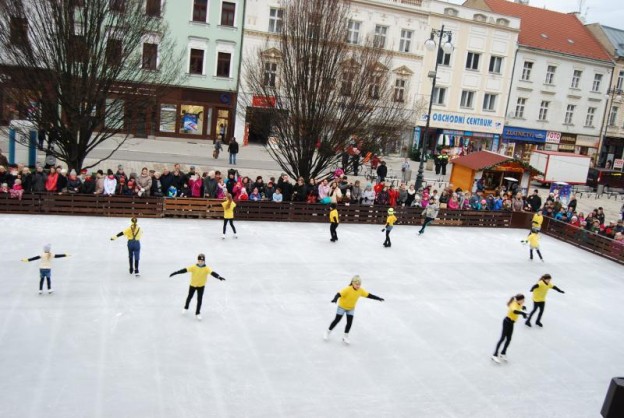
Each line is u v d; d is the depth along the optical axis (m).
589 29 51.31
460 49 42.88
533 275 19.34
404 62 41.50
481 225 25.73
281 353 11.65
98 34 19.98
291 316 13.55
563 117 48.75
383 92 24.61
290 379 10.66
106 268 15.27
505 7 48.56
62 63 19.91
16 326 11.57
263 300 14.32
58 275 14.43
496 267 19.77
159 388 9.86
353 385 10.72
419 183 26.72
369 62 23.45
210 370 10.66
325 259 18.23
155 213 20.69
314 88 22.92
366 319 13.91
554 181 39.53
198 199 21.08
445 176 37.47
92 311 12.61
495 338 13.67
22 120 21.77
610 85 49.81
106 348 11.06
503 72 45.00
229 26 36.50
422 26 41.22
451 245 21.97
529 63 46.12
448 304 15.60
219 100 37.75
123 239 17.86
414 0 40.59
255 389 10.17
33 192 19.28
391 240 21.55
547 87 47.09
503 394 11.05
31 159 24.75
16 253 15.64
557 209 27.27
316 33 22.31
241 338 12.12
